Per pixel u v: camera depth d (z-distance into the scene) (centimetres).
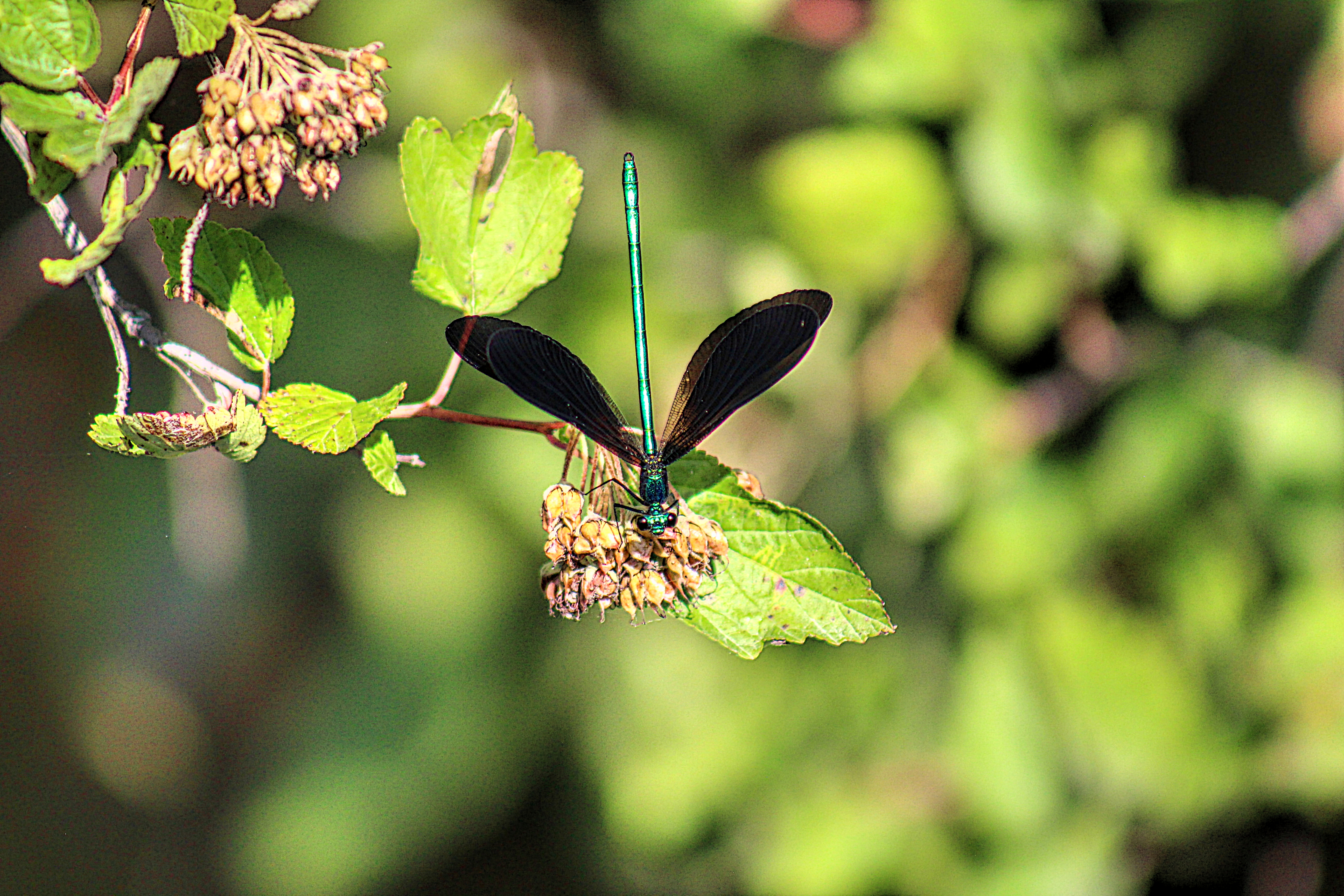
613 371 180
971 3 164
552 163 150
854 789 183
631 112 192
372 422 149
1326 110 163
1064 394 173
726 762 189
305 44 149
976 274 171
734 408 149
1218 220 164
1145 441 168
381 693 198
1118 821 177
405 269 185
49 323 194
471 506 190
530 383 149
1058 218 163
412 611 194
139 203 149
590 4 192
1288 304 171
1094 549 173
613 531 149
